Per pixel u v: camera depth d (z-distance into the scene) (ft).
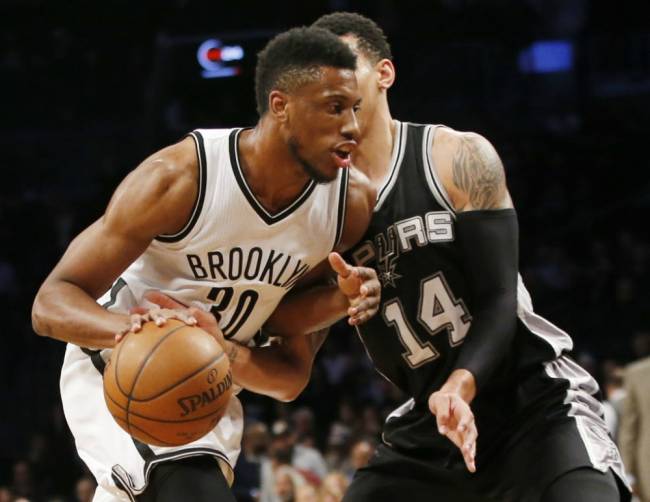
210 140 10.39
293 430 32.53
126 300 10.95
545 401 11.63
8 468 43.34
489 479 11.71
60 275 10.21
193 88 45.37
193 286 10.75
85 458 11.21
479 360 10.95
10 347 48.32
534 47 63.77
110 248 10.16
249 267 10.64
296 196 10.43
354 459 26.63
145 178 10.19
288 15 51.24
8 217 54.60
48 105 61.67
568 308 44.96
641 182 53.62
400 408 12.59
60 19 61.16
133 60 60.70
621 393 24.90
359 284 10.24
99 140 60.80
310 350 11.98
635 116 60.39
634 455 19.89
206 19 51.88
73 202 56.65
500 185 11.43
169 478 10.60
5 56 62.23
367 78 11.57
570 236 50.47
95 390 11.34
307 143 10.02
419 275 11.60
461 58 59.11
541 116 61.21
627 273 46.26
